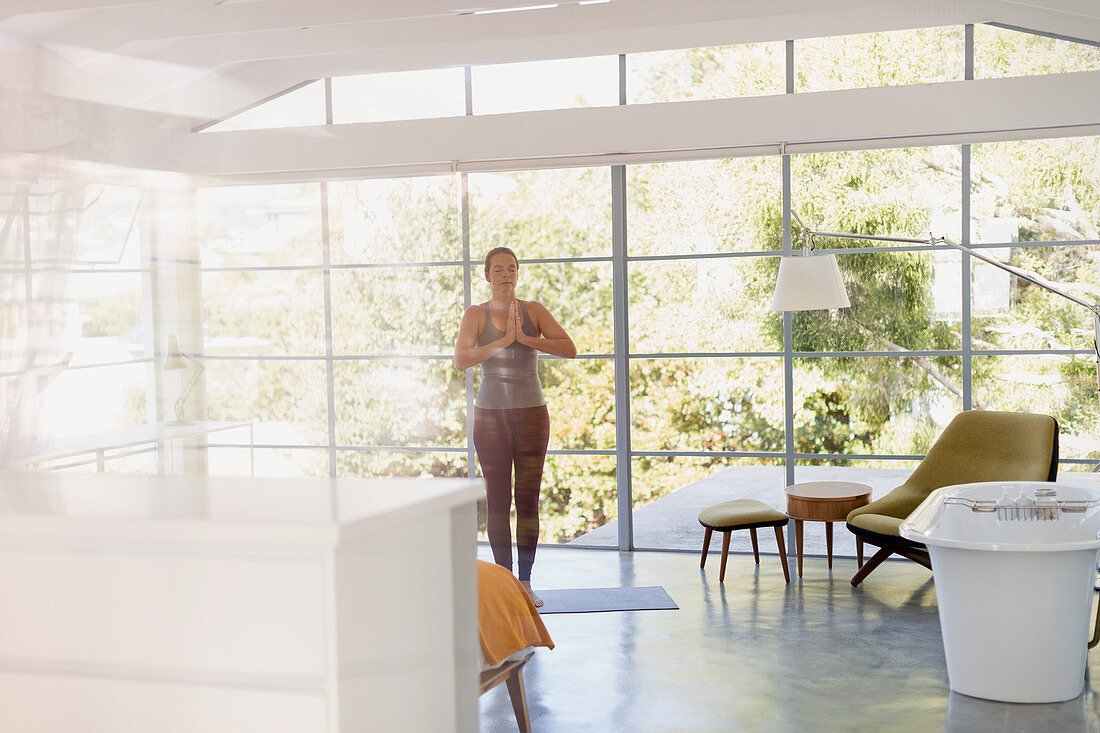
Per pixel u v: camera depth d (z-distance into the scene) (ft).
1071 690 9.77
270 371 6.97
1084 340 15.66
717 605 13.25
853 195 16.16
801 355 16.46
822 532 16.63
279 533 4.36
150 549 4.63
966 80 15.11
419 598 5.05
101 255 6.95
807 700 9.66
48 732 4.95
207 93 7.00
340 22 7.14
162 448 6.91
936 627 12.25
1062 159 15.51
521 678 7.83
